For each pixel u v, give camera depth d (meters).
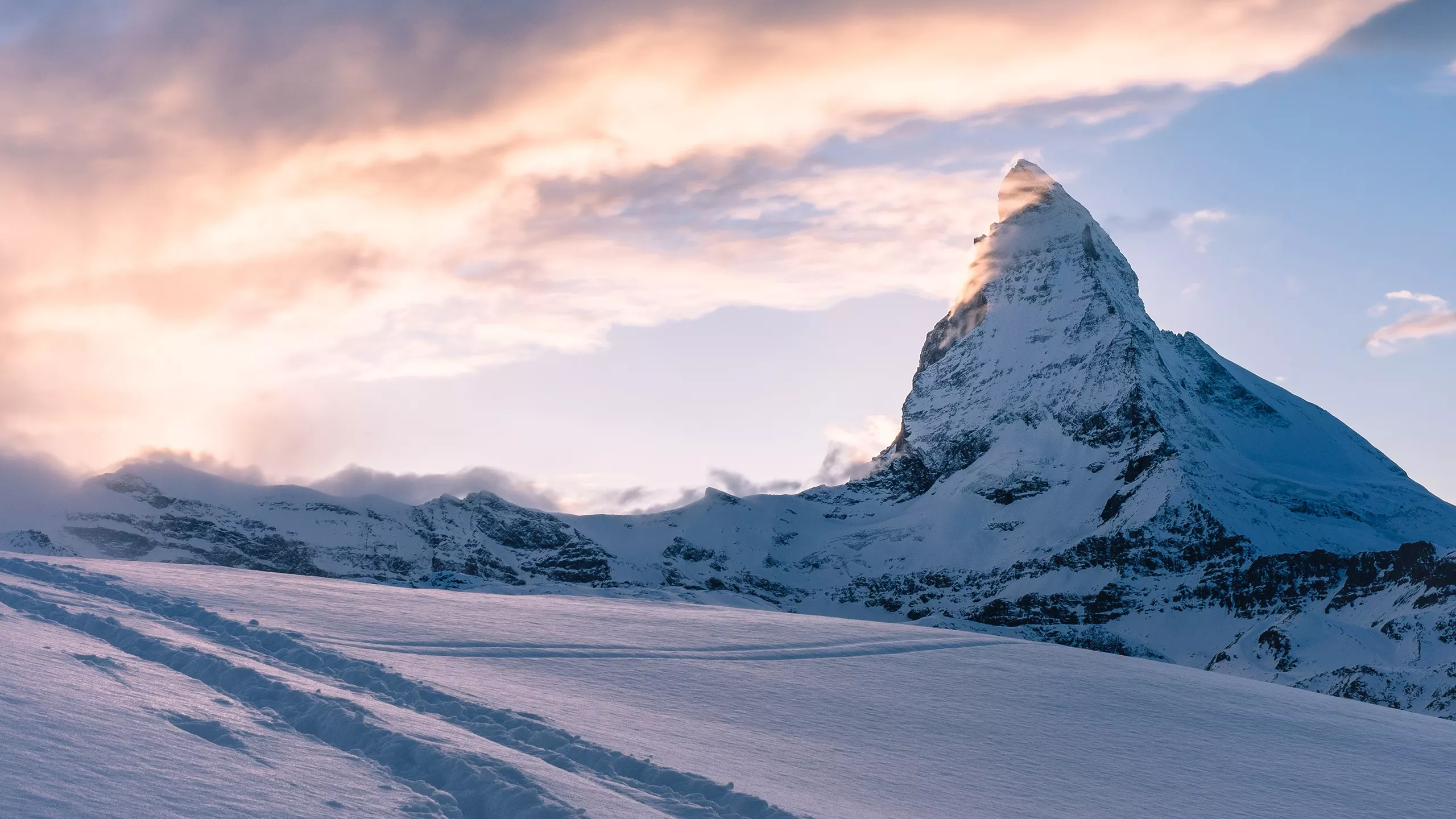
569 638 50.22
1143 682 51.88
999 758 33.72
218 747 19.89
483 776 20.56
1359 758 38.47
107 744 18.45
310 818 16.66
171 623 37.38
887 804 26.19
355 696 27.92
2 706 19.66
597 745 26.14
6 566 49.19
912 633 64.31
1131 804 29.61
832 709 38.94
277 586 61.19
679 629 58.00
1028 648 61.06
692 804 22.59
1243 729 42.19
